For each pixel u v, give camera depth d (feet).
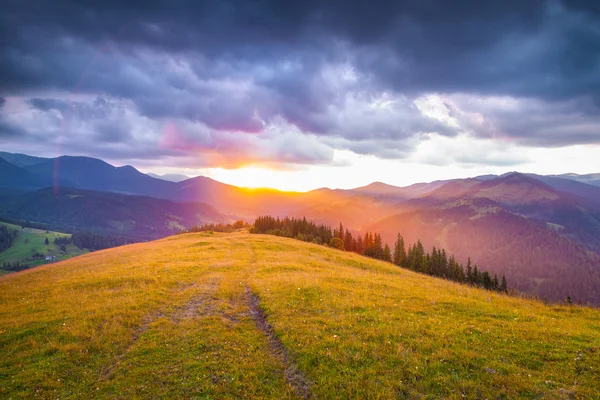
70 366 42.29
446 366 38.88
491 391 34.32
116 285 78.59
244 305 64.90
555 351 41.37
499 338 45.44
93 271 99.55
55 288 78.23
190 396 36.32
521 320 53.57
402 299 66.28
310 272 98.63
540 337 45.34
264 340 49.08
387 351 42.68
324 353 42.68
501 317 55.26
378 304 61.98
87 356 44.32
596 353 40.22
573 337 45.55
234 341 48.49
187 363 42.27
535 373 36.81
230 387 37.73
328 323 52.29
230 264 109.29
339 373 38.83
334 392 35.65
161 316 58.29
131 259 121.08
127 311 58.59
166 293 71.20
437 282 100.94
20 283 92.43
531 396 33.40
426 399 33.99
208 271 97.35
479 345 43.42
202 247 154.81
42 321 54.90
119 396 36.50
